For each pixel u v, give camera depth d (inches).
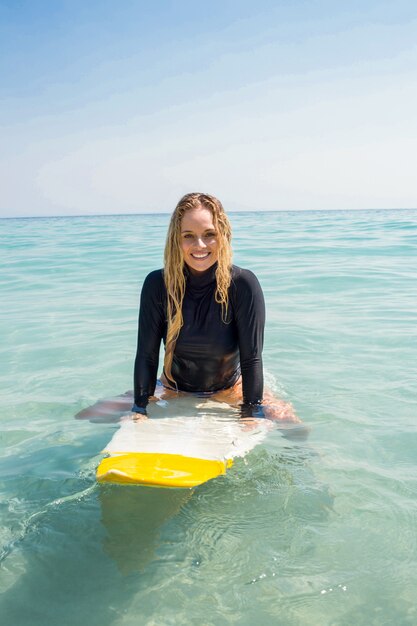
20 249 505.7
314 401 143.6
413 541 85.8
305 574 79.4
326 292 277.4
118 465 101.9
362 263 365.1
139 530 90.4
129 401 140.4
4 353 189.0
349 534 88.0
